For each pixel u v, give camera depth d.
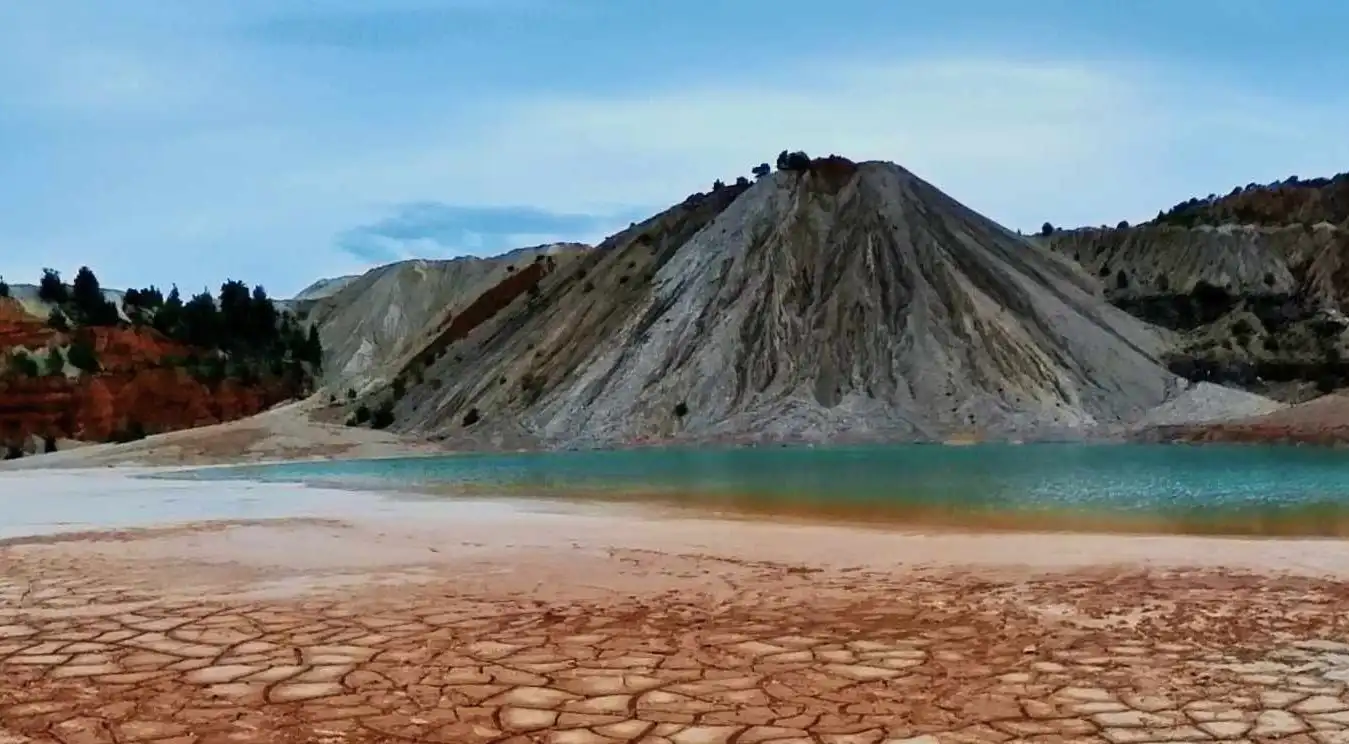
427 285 166.50
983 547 17.22
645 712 7.75
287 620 11.27
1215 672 8.82
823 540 18.44
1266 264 116.69
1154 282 115.69
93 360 99.50
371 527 21.14
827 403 78.38
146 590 13.33
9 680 8.79
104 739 7.17
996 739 7.10
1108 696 8.12
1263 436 55.78
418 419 93.88
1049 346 86.62
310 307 170.38
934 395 76.56
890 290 90.19
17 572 15.04
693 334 87.69
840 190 106.75
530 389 89.44
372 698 8.17
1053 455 49.44
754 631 10.58
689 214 111.88
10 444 87.88
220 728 7.41
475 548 17.53
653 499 29.22
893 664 9.18
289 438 67.50
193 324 124.94
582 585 13.56
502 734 7.25
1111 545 17.23
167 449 65.06
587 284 104.81
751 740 7.09
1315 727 7.33
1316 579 13.56
